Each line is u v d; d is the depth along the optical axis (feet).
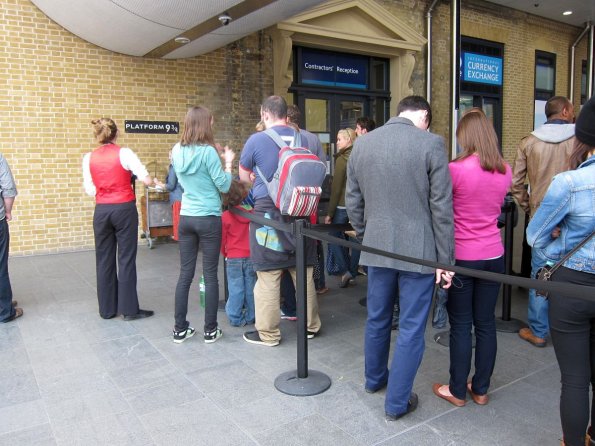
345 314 15.06
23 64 22.47
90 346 12.59
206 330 12.76
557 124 12.26
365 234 9.16
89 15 20.70
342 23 30.37
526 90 42.55
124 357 11.92
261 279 12.30
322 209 18.92
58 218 23.88
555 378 10.83
